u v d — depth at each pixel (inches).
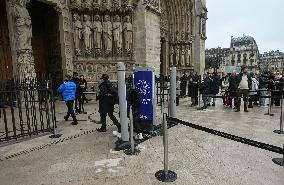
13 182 160.6
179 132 278.1
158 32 697.0
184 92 657.0
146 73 267.0
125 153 210.8
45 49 621.6
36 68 593.6
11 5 444.1
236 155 202.8
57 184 156.3
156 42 685.3
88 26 585.6
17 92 253.4
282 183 153.3
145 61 622.5
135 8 617.6
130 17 613.0
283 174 166.4
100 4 587.5
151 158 198.7
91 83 600.4
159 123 322.3
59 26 554.3
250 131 279.6
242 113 407.2
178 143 237.5
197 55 949.2
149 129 270.5
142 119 275.4
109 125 319.9
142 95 272.7
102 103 275.9
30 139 256.1
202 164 184.9
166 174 162.1
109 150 219.9
